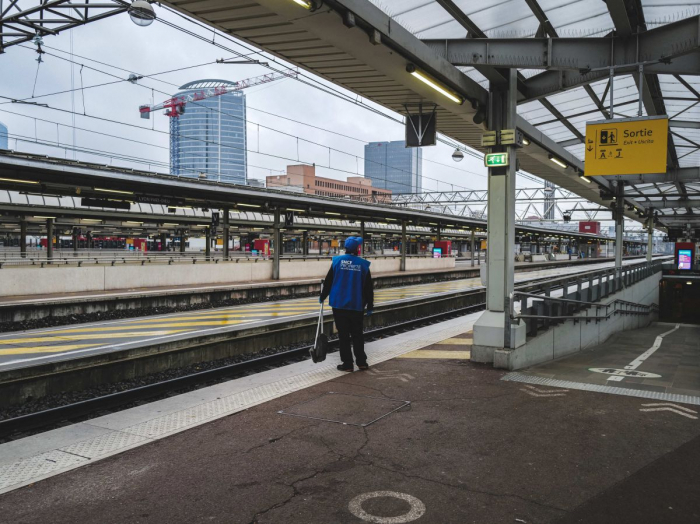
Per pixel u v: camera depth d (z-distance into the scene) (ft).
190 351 30.37
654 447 14.28
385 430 15.62
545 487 11.86
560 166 47.67
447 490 11.72
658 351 38.91
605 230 335.26
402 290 82.64
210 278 74.02
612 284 53.26
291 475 12.50
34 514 10.58
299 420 16.52
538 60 24.56
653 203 90.74
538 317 27.58
